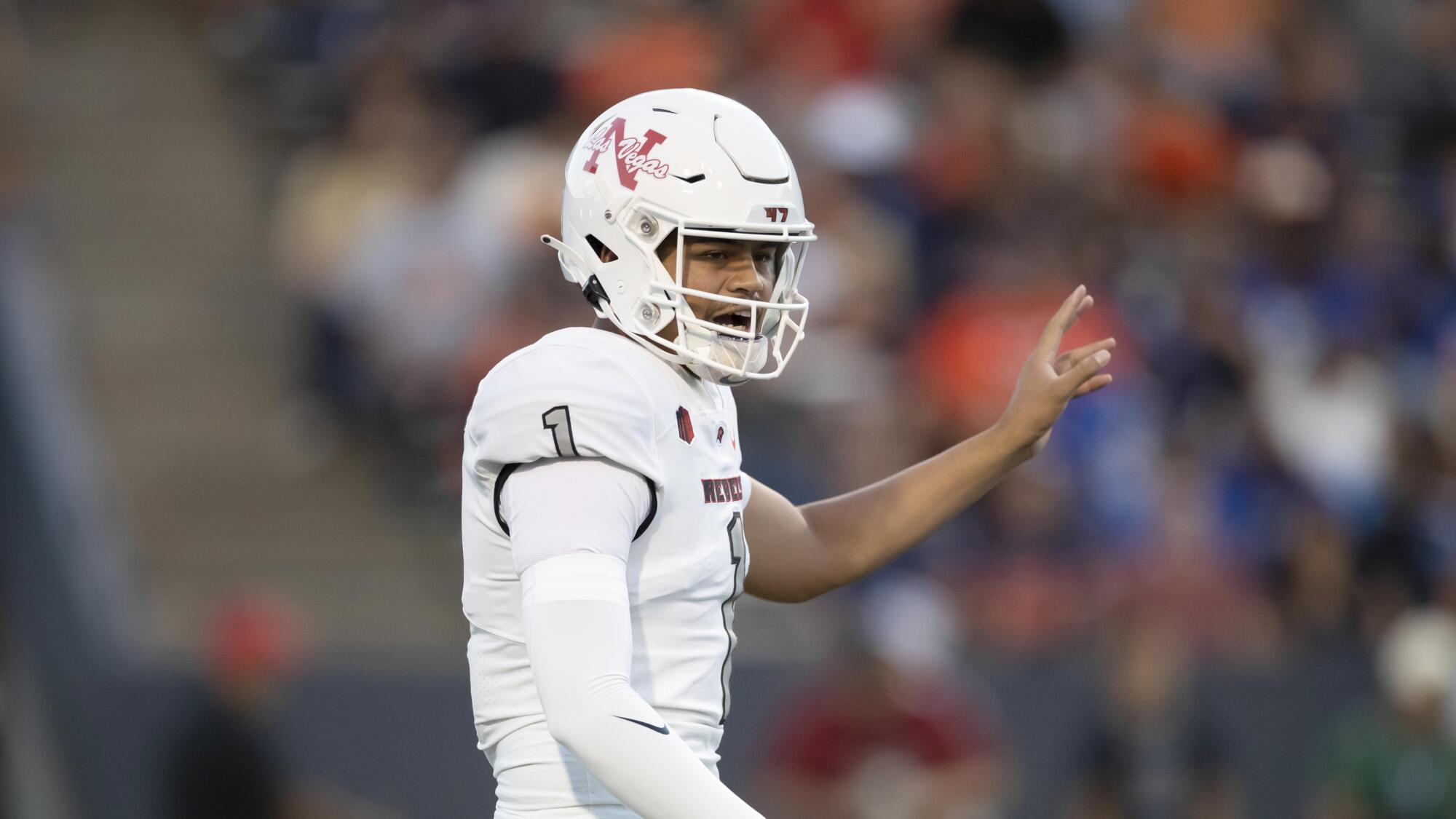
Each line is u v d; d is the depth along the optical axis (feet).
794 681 78.69
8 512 80.07
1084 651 80.43
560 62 98.37
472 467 27.45
